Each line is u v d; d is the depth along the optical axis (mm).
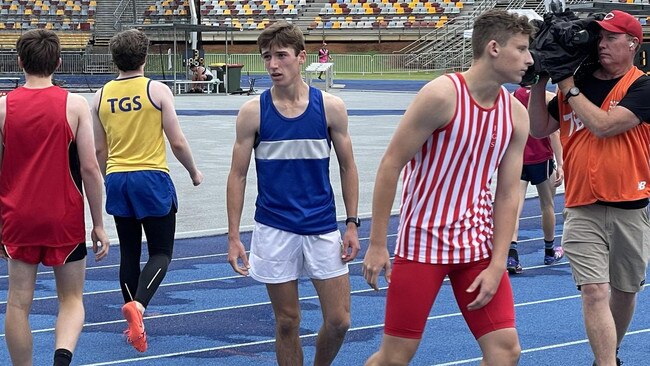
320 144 8164
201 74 61281
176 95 59562
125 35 10031
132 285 10211
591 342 8453
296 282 8352
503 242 7070
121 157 10023
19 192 8328
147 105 9992
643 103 8227
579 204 8602
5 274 13555
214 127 37031
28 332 8539
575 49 8273
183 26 60156
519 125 7086
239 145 8227
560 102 8742
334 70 82125
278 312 8359
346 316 8359
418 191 6988
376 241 6977
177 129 10125
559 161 13609
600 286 8445
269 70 8008
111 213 10109
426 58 81125
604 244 8562
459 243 6980
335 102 8242
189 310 11758
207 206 19094
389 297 7129
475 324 7117
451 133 6828
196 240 16016
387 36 87125
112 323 11164
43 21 82562
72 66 69875
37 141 8297
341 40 88000
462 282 7129
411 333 7062
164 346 10258
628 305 8883
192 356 9906
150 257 10141
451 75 6879
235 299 12297
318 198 8219
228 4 90000
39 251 8445
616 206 8492
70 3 82875
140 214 9969
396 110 45875
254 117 8148
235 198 8297
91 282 13164
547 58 8273
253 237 8352
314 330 10859
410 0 88875
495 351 7031
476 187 7000
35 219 8312
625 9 38469
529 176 13742
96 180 8539
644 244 8594
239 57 83188
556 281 13336
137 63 10078
